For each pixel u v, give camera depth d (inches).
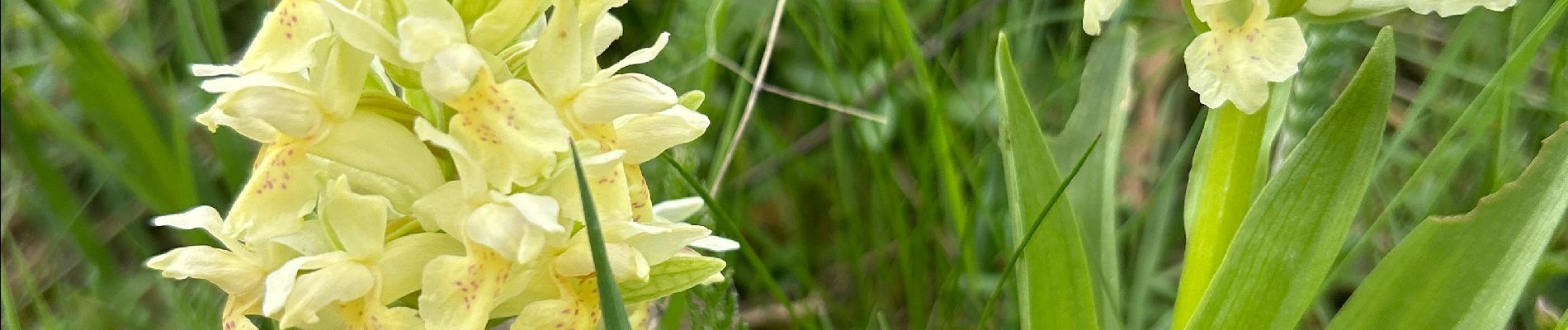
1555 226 9.0
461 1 8.4
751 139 14.3
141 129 12.3
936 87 12.7
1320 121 9.2
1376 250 12.0
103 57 12.2
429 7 8.1
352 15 8.0
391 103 8.5
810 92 14.3
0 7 13.2
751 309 13.3
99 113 12.3
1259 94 9.2
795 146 14.1
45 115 12.5
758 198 14.0
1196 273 9.9
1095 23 9.7
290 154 8.3
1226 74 9.3
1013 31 13.5
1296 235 9.3
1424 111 12.6
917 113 13.9
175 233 12.4
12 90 12.3
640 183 8.9
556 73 8.3
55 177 12.1
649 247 8.8
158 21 14.1
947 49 14.2
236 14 14.3
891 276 12.8
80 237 12.1
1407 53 13.0
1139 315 11.6
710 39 12.1
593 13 8.4
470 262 8.3
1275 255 9.4
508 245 8.1
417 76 8.4
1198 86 9.4
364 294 8.4
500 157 8.1
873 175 13.4
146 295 12.7
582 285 8.7
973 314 12.4
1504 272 9.1
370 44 8.1
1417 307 9.3
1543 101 11.4
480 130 8.1
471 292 8.3
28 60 13.5
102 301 11.8
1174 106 13.8
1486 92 10.3
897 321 13.0
